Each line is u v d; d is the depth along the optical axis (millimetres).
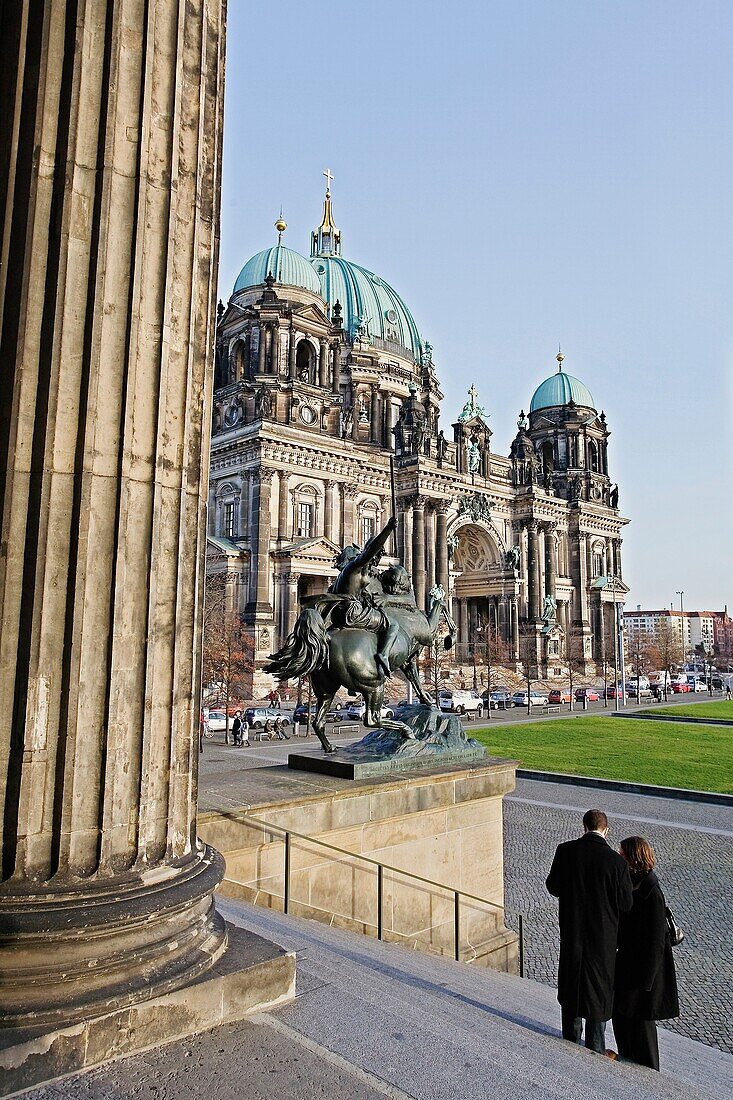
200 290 7035
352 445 84375
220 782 13398
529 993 10664
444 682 82938
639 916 8055
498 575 103438
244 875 11484
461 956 14242
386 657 15219
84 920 5371
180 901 5977
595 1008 7633
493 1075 5586
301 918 11047
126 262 6137
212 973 6043
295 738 46312
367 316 114000
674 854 21062
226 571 75625
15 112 5926
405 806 13766
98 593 5871
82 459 5797
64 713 5648
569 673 100250
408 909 13883
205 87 7148
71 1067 5078
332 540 81875
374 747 15031
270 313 84562
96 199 6008
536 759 36812
